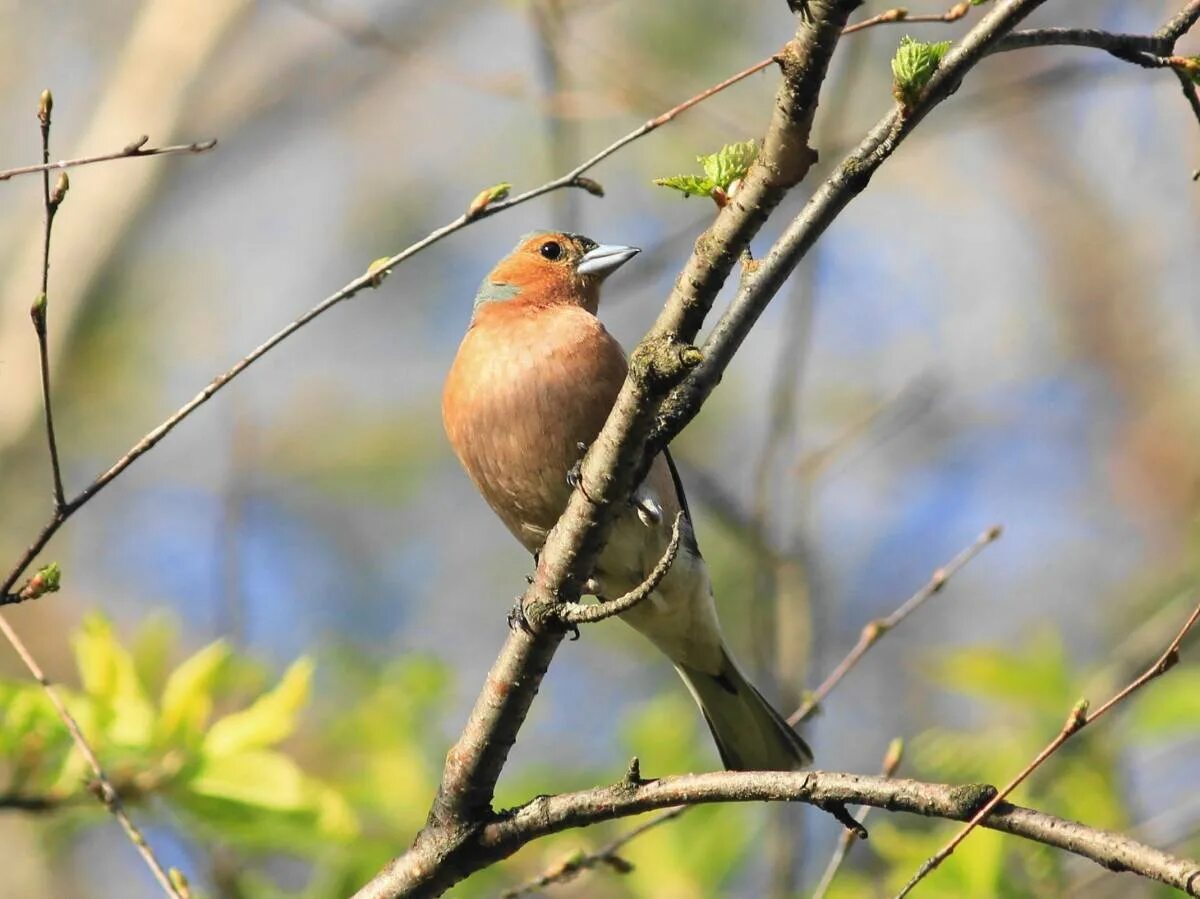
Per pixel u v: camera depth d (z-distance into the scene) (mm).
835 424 15250
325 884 7914
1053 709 8875
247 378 15406
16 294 14445
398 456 15430
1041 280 16031
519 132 15977
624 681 13531
